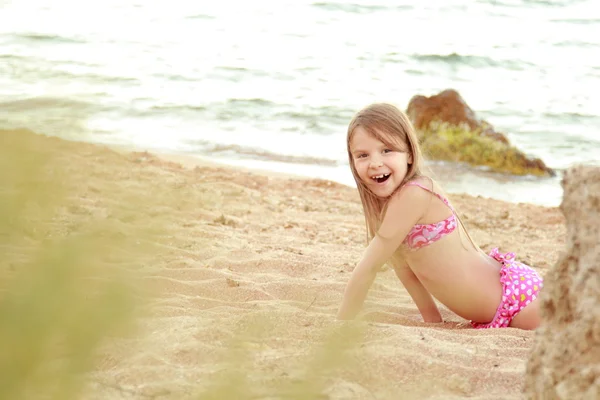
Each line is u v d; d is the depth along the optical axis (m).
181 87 17.45
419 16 29.30
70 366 1.09
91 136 1.11
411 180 3.78
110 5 30.08
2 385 1.00
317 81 19.02
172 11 29.23
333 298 4.35
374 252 3.76
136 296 1.16
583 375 1.74
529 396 1.94
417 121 13.13
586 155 13.66
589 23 28.00
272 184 9.69
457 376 2.53
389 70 20.73
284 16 28.72
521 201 10.84
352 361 1.43
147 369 2.57
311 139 13.63
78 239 1.04
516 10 30.47
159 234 1.12
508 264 3.97
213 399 1.52
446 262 3.82
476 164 12.53
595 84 19.41
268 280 4.68
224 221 6.67
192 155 11.60
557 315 1.90
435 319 4.13
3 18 26.17
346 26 27.14
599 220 1.87
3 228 0.99
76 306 1.03
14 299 0.99
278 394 2.05
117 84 17.27
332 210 8.30
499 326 3.84
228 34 25.22
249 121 14.66
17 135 1.01
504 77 20.33
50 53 20.67
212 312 3.63
